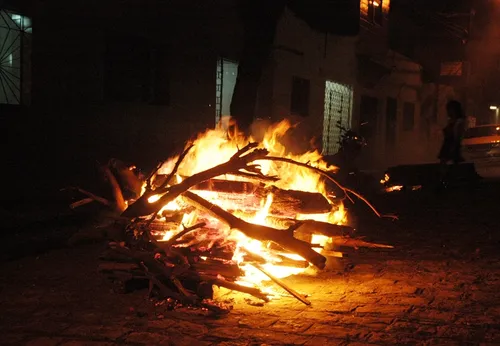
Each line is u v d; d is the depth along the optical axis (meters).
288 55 15.92
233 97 10.49
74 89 11.25
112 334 4.24
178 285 4.94
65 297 5.14
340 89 20.12
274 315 4.70
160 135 13.10
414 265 6.58
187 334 4.25
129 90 12.59
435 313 4.77
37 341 4.11
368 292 5.42
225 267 5.24
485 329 4.38
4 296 5.17
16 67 10.66
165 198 5.75
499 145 23.12
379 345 4.04
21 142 10.30
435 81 31.38
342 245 7.22
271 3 10.17
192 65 13.67
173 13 13.13
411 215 10.65
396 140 25.83
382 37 23.16
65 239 7.59
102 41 11.77
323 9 18.08
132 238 5.57
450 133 14.25
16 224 8.41
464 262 6.74
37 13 10.48
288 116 16.14
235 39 14.48
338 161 13.67
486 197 13.56
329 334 4.25
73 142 11.25
